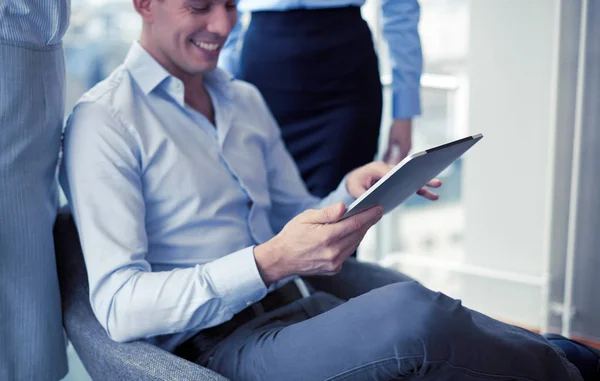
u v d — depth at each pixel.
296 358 1.07
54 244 1.32
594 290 2.19
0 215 1.11
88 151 1.22
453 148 1.13
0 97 1.07
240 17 2.03
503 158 2.56
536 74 2.43
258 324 1.27
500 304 2.65
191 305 1.16
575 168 2.13
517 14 2.43
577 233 2.19
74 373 1.88
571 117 2.13
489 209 2.63
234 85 1.55
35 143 1.13
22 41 1.08
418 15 1.99
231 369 1.18
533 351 1.05
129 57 1.33
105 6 2.22
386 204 1.23
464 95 2.66
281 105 1.95
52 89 1.16
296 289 1.45
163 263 1.32
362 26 1.93
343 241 1.13
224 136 1.41
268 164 1.61
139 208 1.24
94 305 1.19
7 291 1.14
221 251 1.35
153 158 1.29
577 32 2.07
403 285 1.07
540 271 2.56
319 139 1.96
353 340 1.02
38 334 1.19
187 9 1.29
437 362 0.98
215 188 1.36
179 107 1.37
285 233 1.14
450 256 2.86
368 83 1.95
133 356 1.10
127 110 1.27
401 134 2.07
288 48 1.89
